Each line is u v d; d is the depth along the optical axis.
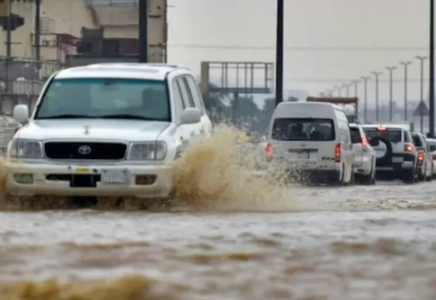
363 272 13.70
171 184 28.48
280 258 15.08
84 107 30.88
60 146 28.19
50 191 28.03
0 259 15.00
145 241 17.53
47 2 147.75
